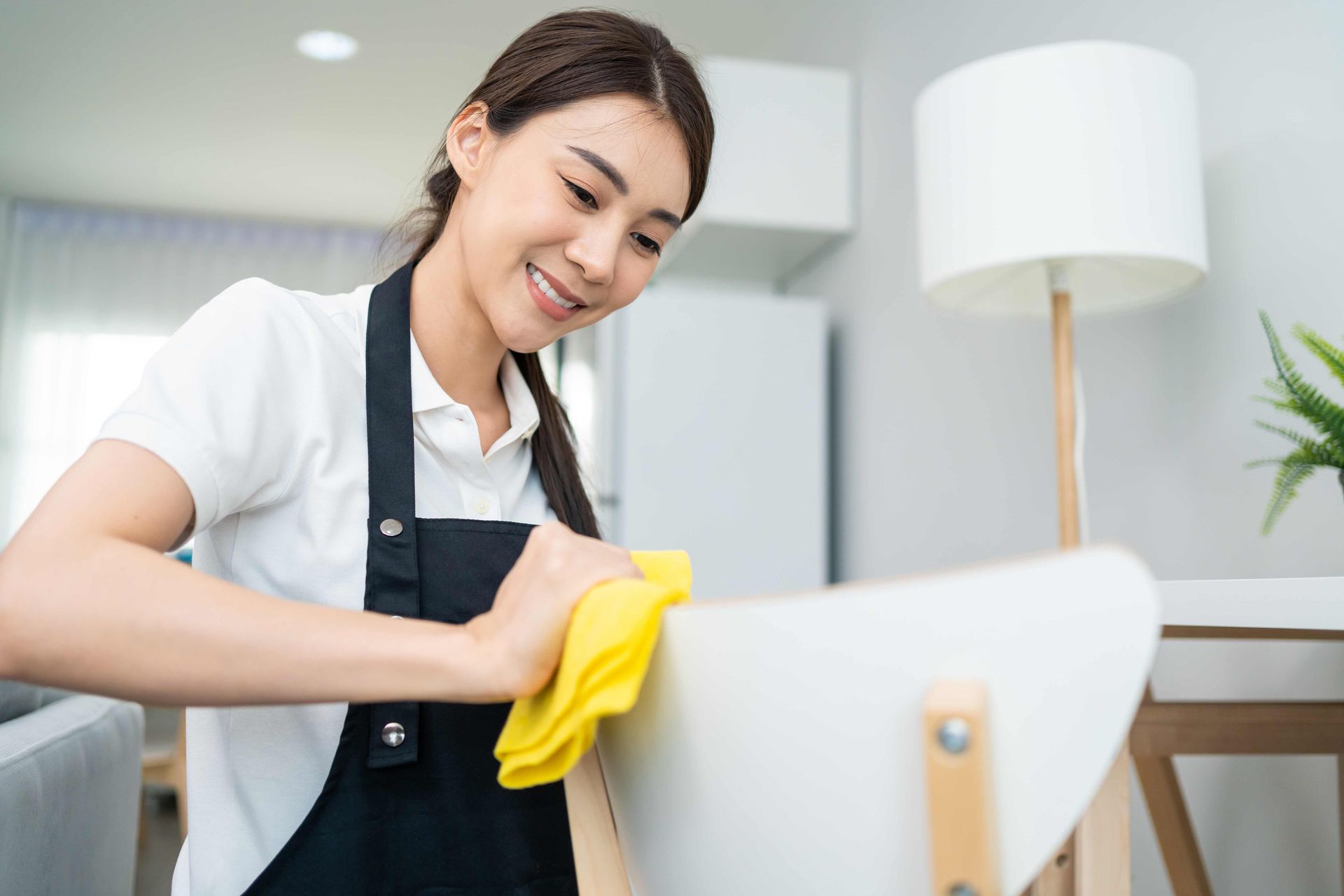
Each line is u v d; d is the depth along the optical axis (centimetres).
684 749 42
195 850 71
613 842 50
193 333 66
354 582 74
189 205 568
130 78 419
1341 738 102
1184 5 189
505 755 47
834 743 37
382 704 66
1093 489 212
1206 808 177
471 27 379
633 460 304
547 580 44
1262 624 75
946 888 34
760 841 40
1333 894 150
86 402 567
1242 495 171
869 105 317
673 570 63
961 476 260
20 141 482
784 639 38
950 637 35
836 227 322
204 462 59
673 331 311
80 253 575
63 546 49
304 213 578
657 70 81
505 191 80
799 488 314
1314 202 158
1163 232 152
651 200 81
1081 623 33
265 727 71
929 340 277
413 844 67
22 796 87
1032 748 34
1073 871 76
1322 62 158
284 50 396
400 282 84
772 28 382
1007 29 246
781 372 317
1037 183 155
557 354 365
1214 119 181
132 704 133
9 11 369
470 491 83
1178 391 187
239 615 46
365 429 77
